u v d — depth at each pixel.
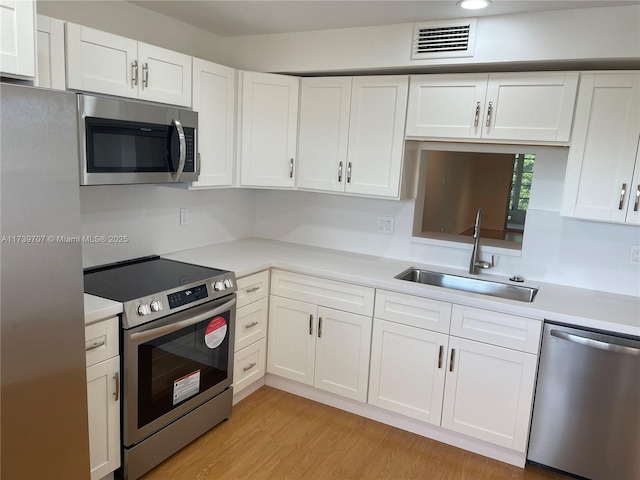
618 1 2.09
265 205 3.68
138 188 2.73
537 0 2.12
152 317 2.11
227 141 2.89
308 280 2.88
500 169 6.66
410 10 2.40
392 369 2.69
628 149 2.27
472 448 2.58
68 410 1.64
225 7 2.52
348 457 2.48
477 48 2.45
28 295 1.46
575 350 2.21
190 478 2.26
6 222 1.37
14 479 1.50
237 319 2.75
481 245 2.98
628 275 2.59
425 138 2.74
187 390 2.40
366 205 3.29
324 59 2.87
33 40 1.54
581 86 2.32
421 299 2.55
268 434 2.65
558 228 2.74
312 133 3.07
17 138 1.37
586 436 2.26
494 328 2.38
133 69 2.22
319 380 2.94
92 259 2.53
